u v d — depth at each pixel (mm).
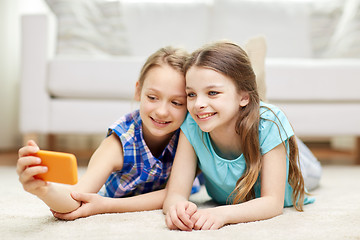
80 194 853
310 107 2080
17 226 781
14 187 1319
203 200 1167
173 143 1049
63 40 2383
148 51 2637
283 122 947
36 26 2025
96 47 2455
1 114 2857
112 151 997
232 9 2707
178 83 947
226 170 954
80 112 2045
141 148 1021
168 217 786
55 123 2049
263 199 869
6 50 2893
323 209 977
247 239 686
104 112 2049
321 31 2686
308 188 1339
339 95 2074
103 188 1273
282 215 890
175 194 920
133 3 2752
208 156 967
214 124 857
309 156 1371
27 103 2031
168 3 2760
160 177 1057
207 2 2830
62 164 695
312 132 2090
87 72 2039
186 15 2721
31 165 712
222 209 813
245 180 894
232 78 867
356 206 1016
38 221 824
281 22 2691
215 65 850
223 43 908
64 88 2037
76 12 2443
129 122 1046
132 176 1037
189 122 980
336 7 2703
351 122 2088
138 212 917
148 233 720
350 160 2447
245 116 900
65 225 783
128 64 2049
